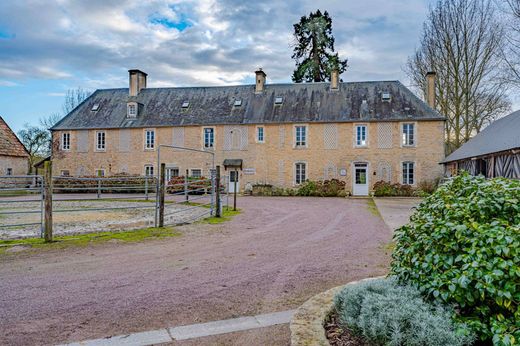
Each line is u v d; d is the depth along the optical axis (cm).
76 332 375
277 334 372
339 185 2516
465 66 2564
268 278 572
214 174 1460
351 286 347
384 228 1088
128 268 624
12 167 2753
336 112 2650
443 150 2462
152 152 2859
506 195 301
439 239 298
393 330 264
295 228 1080
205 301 468
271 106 2789
